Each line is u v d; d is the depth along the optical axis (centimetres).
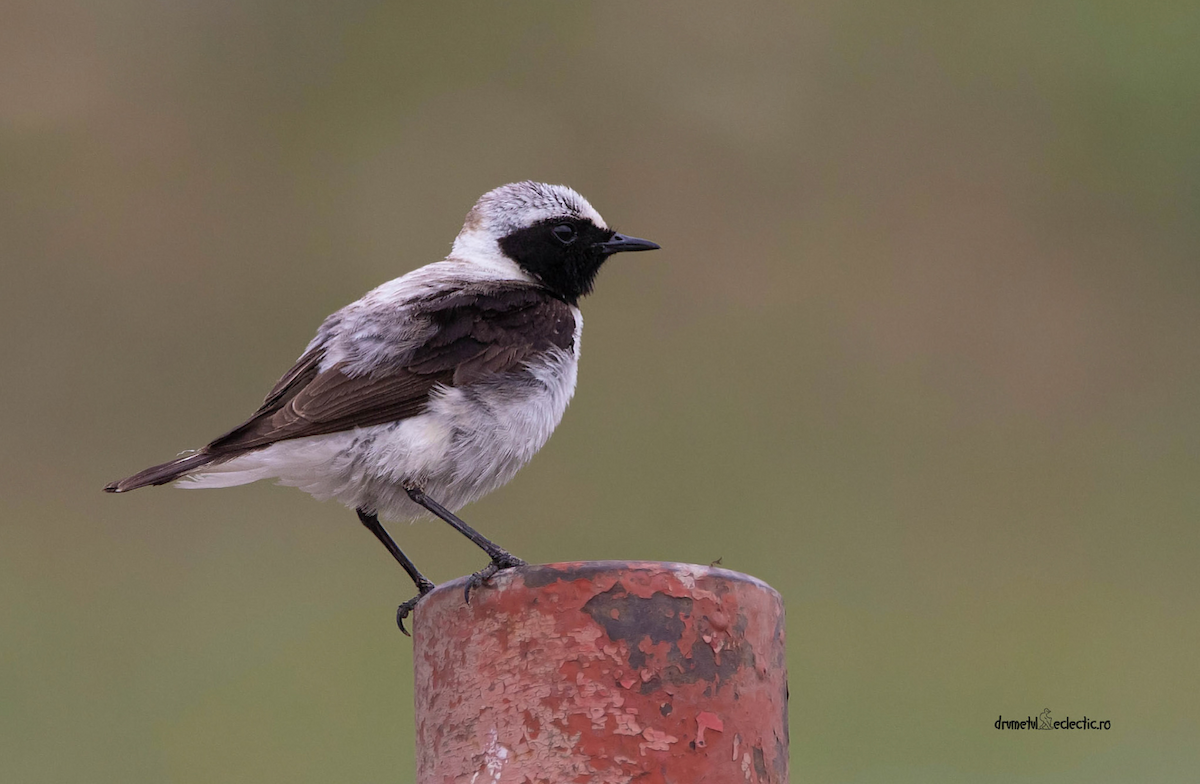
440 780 461
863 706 1184
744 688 454
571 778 439
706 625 451
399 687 1185
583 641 447
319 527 1342
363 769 1129
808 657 1252
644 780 438
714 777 442
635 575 451
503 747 446
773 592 480
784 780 474
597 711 443
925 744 1123
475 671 456
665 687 445
